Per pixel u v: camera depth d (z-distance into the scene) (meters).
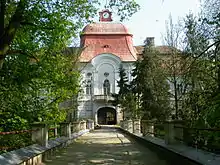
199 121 13.41
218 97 13.08
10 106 17.78
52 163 14.50
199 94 15.51
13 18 13.45
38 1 15.63
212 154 11.48
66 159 15.80
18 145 15.23
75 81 22.00
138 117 44.44
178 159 13.10
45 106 20.20
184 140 15.14
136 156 16.86
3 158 10.63
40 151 14.34
